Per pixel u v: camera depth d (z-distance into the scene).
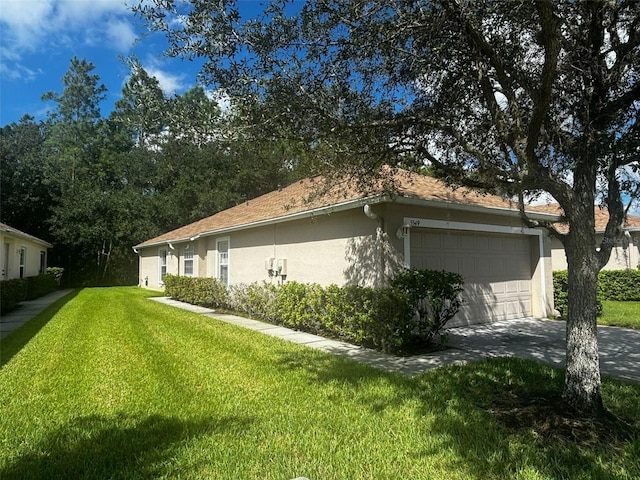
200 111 4.02
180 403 4.41
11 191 26.28
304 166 5.21
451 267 9.03
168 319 10.58
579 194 4.03
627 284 14.56
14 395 4.72
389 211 7.93
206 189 29.84
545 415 3.85
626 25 4.06
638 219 16.92
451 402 4.32
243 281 13.41
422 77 4.56
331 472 3.00
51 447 3.46
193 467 3.10
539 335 8.17
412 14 3.73
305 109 4.00
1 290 11.51
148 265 25.08
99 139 37.47
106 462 3.21
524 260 10.72
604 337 7.79
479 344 7.35
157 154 33.78
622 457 3.14
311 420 3.92
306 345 7.42
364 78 4.43
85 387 4.97
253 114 3.94
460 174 4.59
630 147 3.69
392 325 6.65
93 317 10.95
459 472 2.97
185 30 3.77
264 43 3.84
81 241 26.56
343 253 8.97
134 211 28.62
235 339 7.90
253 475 2.98
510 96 3.93
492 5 3.66
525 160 3.80
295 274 10.65
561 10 3.90
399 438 3.51
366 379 5.17
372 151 4.60
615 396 4.41
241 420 3.95
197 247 16.94
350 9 3.72
